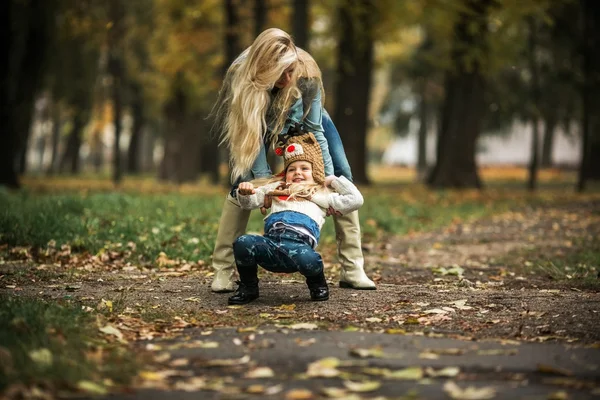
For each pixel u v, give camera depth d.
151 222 12.23
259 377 4.84
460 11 25.83
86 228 11.30
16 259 10.30
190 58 36.41
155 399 4.41
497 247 13.41
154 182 41.91
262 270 9.52
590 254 11.70
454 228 16.62
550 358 5.25
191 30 35.38
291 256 7.07
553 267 10.36
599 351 5.45
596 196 26.48
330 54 35.47
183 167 41.28
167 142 44.84
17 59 33.25
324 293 7.43
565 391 4.52
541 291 8.23
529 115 36.03
